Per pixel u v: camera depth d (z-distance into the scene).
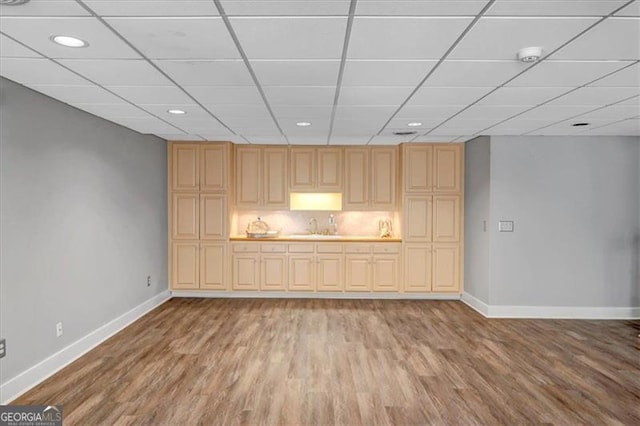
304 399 3.06
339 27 2.11
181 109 3.92
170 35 2.20
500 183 5.34
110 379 3.38
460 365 3.73
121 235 4.77
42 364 3.37
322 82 3.04
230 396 3.09
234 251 6.21
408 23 2.06
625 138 5.33
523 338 4.51
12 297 3.06
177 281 6.21
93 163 4.17
